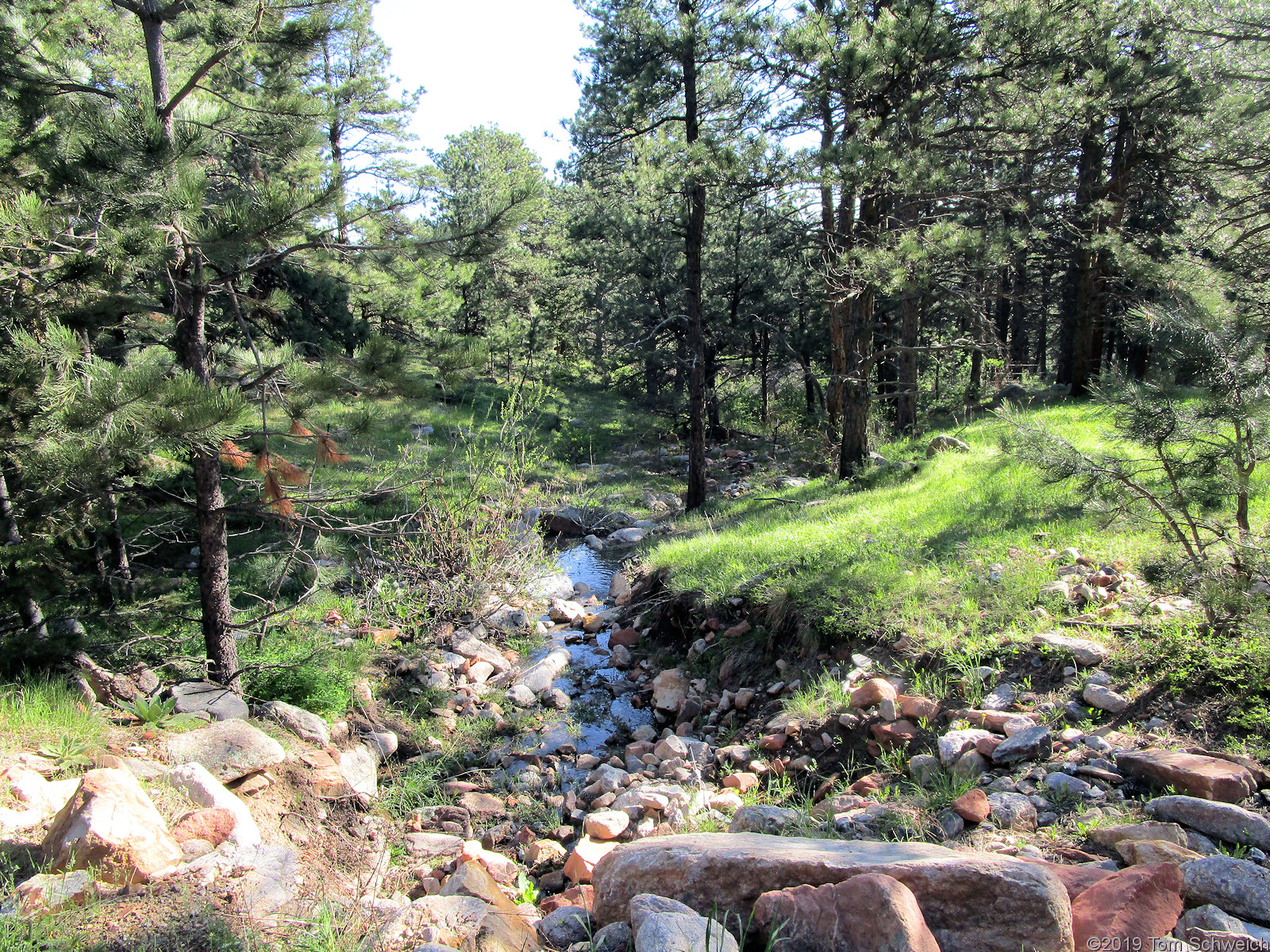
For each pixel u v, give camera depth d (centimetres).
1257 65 1446
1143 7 1493
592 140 1708
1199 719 478
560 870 509
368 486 1495
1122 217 1902
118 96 610
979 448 1312
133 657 726
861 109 1221
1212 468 539
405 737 738
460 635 1016
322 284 1444
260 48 689
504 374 2011
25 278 591
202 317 634
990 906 286
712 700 787
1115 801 425
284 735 604
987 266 1197
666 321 1753
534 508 1370
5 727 484
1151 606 596
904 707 585
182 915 335
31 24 762
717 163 1180
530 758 707
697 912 329
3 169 666
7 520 654
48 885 334
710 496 1900
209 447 546
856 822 458
